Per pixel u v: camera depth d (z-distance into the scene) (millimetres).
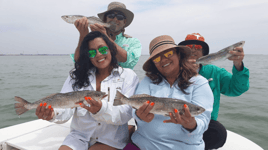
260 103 8039
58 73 21781
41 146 2484
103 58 2188
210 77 2609
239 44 2111
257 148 2768
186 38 2885
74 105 1912
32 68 30844
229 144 2891
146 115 1696
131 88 2324
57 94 1917
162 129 1877
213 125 2416
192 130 1713
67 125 3281
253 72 22844
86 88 2334
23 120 6254
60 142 2619
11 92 10555
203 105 1849
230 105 7781
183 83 1951
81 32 2666
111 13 3420
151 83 2119
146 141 1953
